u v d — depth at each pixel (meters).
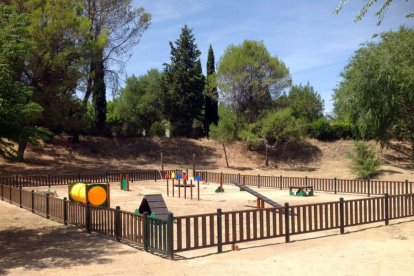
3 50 11.70
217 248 10.77
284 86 48.47
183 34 56.22
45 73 34.56
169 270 8.88
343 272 8.58
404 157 44.00
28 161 38.97
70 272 8.86
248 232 10.95
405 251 10.31
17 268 9.28
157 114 57.69
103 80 43.81
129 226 12.44
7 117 11.69
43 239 12.44
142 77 58.94
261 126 45.66
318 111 67.81
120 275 8.57
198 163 47.34
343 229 12.66
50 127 38.62
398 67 29.64
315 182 29.70
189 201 21.73
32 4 34.91
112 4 42.62
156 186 30.83
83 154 44.41
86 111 40.78
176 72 55.03
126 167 41.72
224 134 45.00
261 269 8.89
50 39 34.72
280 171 42.91
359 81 31.47
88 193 15.17
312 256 9.95
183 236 12.90
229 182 32.94
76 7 39.75
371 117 31.91
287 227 11.57
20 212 17.84
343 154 50.31
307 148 51.75
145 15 43.81
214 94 50.69
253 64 47.19
